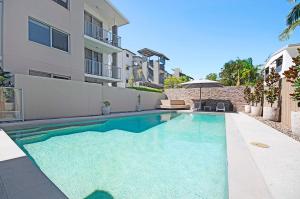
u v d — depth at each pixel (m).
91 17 17.36
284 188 2.41
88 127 8.70
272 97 9.70
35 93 9.06
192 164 3.94
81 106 11.54
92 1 15.50
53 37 11.73
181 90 20.17
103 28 18.73
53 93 9.91
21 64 9.85
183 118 12.74
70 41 12.85
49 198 2.04
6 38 9.30
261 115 12.35
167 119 12.21
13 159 3.29
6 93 7.85
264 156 3.71
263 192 2.30
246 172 2.90
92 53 18.19
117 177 3.31
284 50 16.22
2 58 9.18
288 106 7.84
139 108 17.09
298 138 5.46
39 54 10.77
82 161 4.14
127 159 4.28
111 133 7.41
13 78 8.40
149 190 2.82
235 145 4.56
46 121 8.34
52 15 11.53
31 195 2.09
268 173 2.87
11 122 7.78
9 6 9.41
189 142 5.95
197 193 2.72
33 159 4.24
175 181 3.14
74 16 13.21
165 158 4.34
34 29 10.59
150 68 39.47
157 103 20.42
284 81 8.49
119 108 15.27
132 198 2.60
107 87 14.03
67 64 12.59
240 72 32.78
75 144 5.67
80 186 2.97
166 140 6.20
